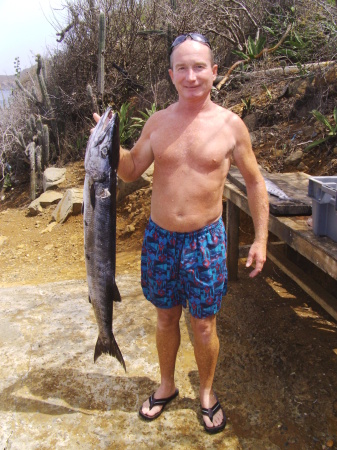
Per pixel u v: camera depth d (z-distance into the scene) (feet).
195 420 7.07
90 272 6.44
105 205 6.06
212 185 6.16
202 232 6.27
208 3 19.93
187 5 20.83
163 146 6.14
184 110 6.13
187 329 9.36
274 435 6.78
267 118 16.55
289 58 18.99
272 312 9.93
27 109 24.77
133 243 15.17
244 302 10.30
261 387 7.73
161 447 6.63
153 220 6.49
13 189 22.68
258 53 19.12
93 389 7.75
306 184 9.86
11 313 10.07
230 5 21.40
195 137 6.04
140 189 16.76
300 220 7.95
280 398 7.48
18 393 7.68
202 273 6.31
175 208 6.21
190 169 6.10
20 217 19.24
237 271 11.23
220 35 20.26
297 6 19.49
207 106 6.14
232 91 18.94
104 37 20.20
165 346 6.92
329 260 6.41
